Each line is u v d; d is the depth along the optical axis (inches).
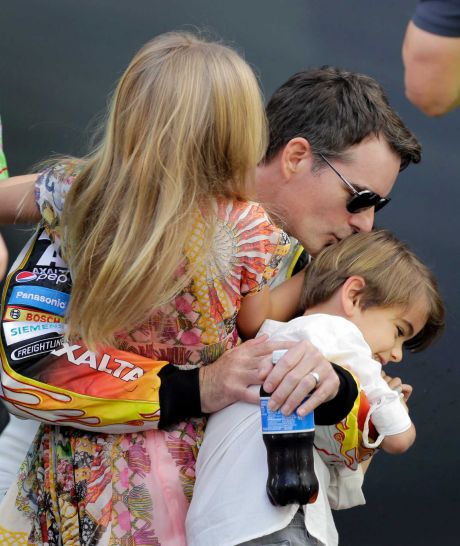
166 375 333.4
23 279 341.4
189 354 339.3
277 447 311.0
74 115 474.0
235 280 335.9
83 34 472.4
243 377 330.3
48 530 340.8
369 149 382.9
